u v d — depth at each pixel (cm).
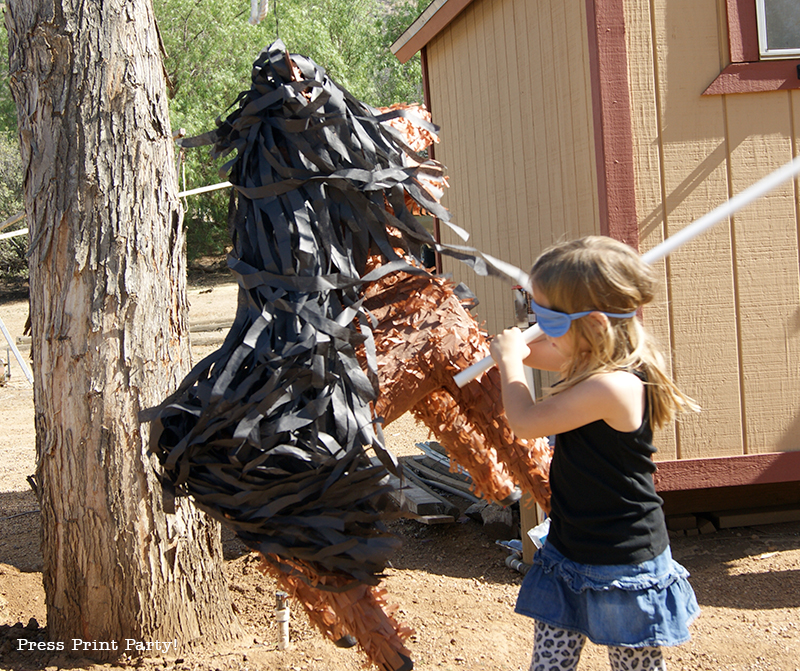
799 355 439
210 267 2870
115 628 317
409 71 3431
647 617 199
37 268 317
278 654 320
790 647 330
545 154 530
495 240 643
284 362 225
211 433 221
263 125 253
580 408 202
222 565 353
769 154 431
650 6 421
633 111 423
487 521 479
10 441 879
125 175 314
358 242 260
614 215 422
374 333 263
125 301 313
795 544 468
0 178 2825
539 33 524
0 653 319
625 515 203
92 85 311
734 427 441
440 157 779
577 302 205
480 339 272
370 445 229
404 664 226
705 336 436
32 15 309
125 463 313
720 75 423
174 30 2581
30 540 510
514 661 322
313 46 2716
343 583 225
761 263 435
